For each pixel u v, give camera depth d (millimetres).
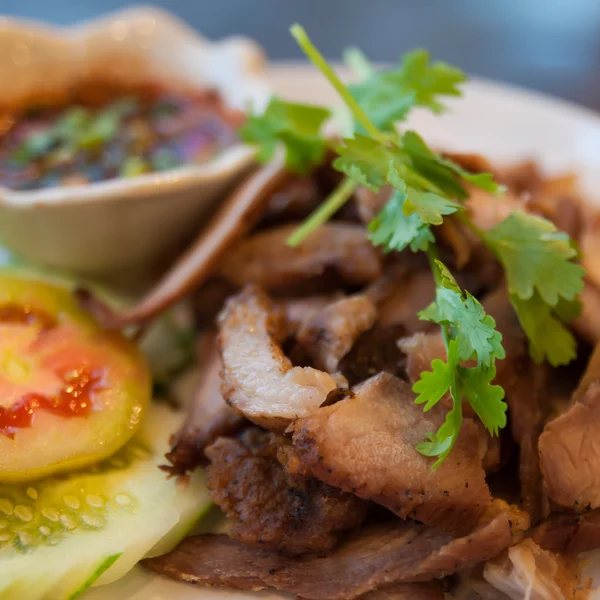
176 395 268
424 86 262
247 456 237
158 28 339
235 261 289
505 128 348
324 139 277
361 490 220
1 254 307
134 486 240
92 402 245
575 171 320
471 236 253
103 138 315
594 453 231
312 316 253
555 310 247
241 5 569
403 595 225
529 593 218
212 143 318
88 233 286
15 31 323
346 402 227
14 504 232
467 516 221
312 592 224
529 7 592
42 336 258
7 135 320
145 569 231
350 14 567
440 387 217
